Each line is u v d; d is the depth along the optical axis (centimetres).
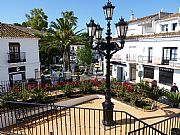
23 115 859
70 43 3025
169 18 2527
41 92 1077
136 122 827
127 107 1052
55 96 1135
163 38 2255
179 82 2111
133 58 2720
